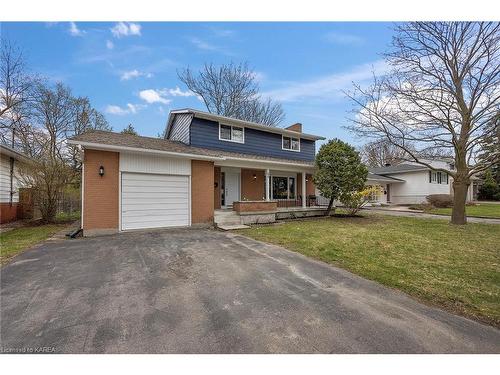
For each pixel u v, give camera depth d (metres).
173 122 16.09
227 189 14.80
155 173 9.87
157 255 6.08
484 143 10.40
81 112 25.12
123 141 9.73
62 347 2.60
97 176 8.73
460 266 5.37
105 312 3.30
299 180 17.88
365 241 7.74
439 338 2.79
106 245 7.11
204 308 3.42
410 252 6.50
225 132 14.73
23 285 4.20
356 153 14.03
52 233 9.09
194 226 10.75
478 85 10.18
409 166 27.56
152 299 3.69
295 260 5.76
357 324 3.05
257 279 4.54
